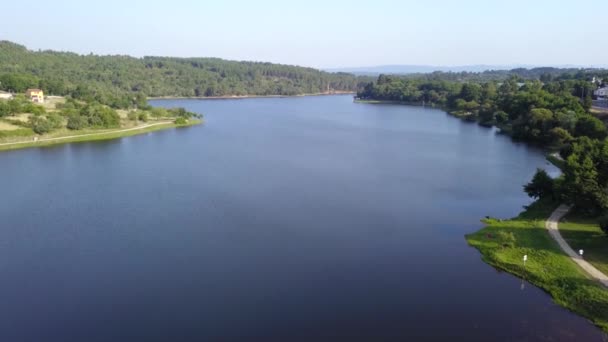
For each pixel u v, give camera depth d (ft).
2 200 286.46
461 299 171.01
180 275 190.39
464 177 358.64
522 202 293.23
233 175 357.82
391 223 253.24
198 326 154.40
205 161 410.31
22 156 425.28
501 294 174.29
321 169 383.65
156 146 486.79
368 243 224.53
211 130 619.67
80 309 164.76
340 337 148.36
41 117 539.29
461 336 148.36
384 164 406.62
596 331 149.79
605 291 166.81
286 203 287.69
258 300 170.81
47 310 163.94
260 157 432.25
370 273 192.54
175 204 282.97
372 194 309.63
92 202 285.02
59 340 147.02
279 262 203.00
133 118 642.63
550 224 235.20
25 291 176.65
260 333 150.51
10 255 207.62
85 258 205.57
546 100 620.08
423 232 239.50
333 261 204.03
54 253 210.38
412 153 460.96
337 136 576.61
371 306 166.61
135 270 194.49
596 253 197.98
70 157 422.00
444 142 531.09
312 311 163.53
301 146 497.87
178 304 168.04
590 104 594.65
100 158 419.33
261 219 257.96
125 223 249.14
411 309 164.35
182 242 224.53
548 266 190.08
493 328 152.46
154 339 147.54
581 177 239.91
